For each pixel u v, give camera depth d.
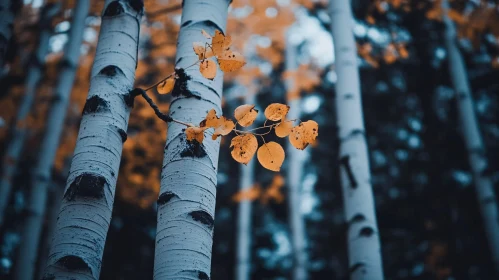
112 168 1.21
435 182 6.05
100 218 1.14
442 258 5.57
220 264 8.98
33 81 4.25
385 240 6.36
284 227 9.73
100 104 1.27
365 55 4.08
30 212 3.83
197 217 1.17
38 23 4.15
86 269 1.06
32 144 5.56
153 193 6.04
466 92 4.79
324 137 8.52
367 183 2.49
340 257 7.59
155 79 4.95
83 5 4.22
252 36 5.36
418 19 5.57
